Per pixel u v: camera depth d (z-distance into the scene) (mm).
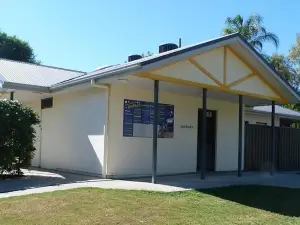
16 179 10562
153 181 9898
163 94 12664
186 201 7648
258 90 13023
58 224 6012
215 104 14750
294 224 6562
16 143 10742
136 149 11758
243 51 11852
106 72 10008
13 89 12703
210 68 11180
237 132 15594
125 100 11531
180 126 13242
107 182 9992
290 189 9945
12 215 6488
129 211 6727
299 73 35469
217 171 14562
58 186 9164
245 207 7543
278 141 16797
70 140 12648
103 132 11148
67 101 12984
